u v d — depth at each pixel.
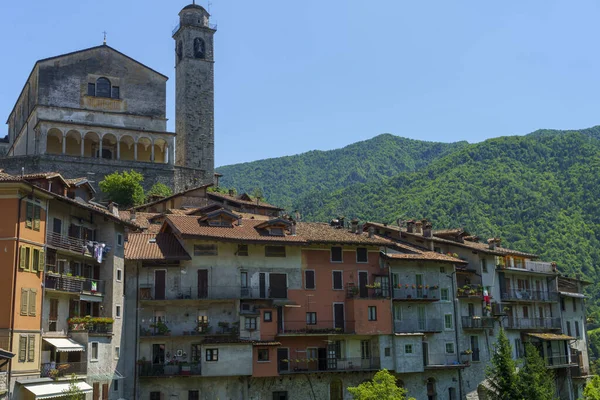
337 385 68.94
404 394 65.12
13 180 47.75
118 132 102.44
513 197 171.25
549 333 90.69
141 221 76.12
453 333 77.19
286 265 68.94
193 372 61.56
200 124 118.94
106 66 104.62
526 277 91.62
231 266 66.25
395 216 173.50
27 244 48.69
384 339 70.88
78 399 47.12
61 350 50.47
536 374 67.38
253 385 63.78
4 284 47.00
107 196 95.00
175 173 106.00
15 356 46.59
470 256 83.69
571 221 161.00
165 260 63.62
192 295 64.31
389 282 73.31
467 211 168.38
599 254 153.12
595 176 175.00
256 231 68.88
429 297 75.62
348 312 70.50
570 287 99.94
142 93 106.44
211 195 93.44
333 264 71.44
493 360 69.81
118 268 60.56
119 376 56.97
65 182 54.56
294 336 67.00
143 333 62.03
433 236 87.69
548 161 192.25
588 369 99.56
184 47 120.81
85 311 57.16
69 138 102.19
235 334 64.00
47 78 100.75
